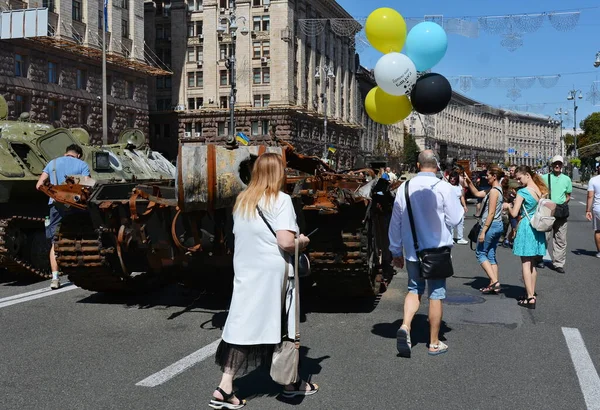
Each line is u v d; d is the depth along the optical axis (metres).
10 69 36.00
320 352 6.04
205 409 4.56
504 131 115.19
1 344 6.27
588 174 63.12
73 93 41.38
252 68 57.66
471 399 4.82
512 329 6.96
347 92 75.88
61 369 5.48
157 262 7.48
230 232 6.81
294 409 4.57
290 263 4.56
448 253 5.84
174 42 59.75
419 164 6.16
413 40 6.48
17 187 9.91
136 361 5.71
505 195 14.70
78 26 42.03
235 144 6.45
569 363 5.72
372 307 8.04
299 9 59.47
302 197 6.99
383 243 9.26
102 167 12.01
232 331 4.45
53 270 9.34
